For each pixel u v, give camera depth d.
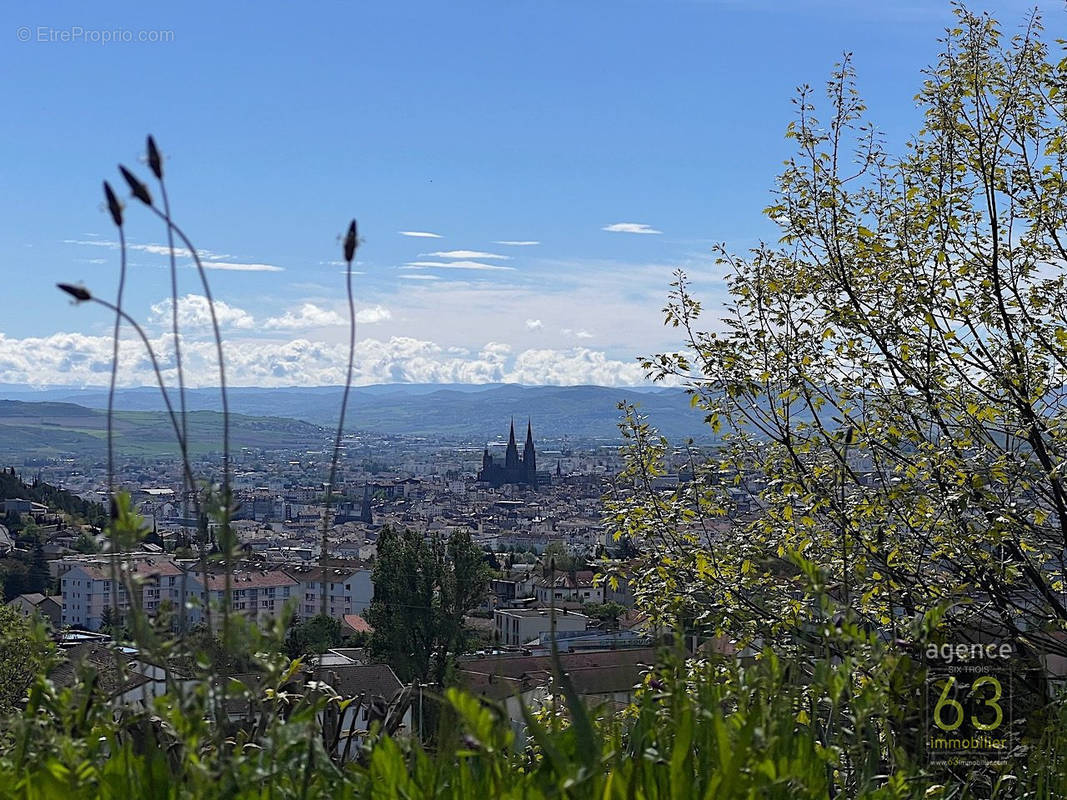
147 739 2.20
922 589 8.81
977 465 9.12
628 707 2.86
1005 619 8.72
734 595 8.71
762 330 10.02
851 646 2.77
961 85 10.37
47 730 2.19
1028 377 9.50
